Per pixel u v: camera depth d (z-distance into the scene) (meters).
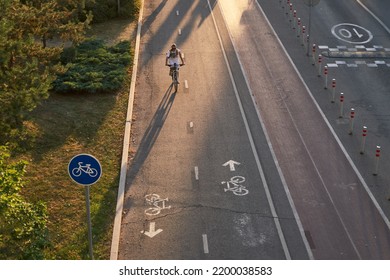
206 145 28.19
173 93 33.81
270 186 24.84
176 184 25.05
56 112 30.27
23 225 18.70
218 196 24.17
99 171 17.55
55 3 30.58
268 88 34.38
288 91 33.97
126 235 21.80
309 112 31.47
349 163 26.53
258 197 24.09
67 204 23.20
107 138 28.67
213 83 35.03
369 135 29.00
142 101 32.78
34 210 20.12
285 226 22.25
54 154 26.73
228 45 40.84
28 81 21.97
